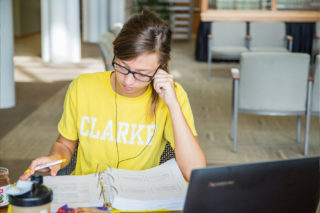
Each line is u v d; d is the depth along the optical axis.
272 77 3.48
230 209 0.95
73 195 1.22
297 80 3.48
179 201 1.20
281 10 8.62
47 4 7.59
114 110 1.48
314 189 1.00
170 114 1.38
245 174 0.94
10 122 4.39
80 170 1.57
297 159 0.97
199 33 8.39
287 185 0.97
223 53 6.66
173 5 11.39
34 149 3.67
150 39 1.24
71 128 1.55
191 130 1.43
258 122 4.69
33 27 12.09
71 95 1.53
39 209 0.99
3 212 1.24
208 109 5.13
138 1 10.80
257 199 0.96
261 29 6.99
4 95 4.84
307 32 8.22
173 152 1.60
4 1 4.54
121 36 1.25
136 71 1.28
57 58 7.70
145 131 1.49
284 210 0.99
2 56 4.72
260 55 3.44
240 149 3.85
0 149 3.64
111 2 10.07
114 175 1.33
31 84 6.04
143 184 1.29
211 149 3.82
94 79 1.51
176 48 10.32
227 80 6.80
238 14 8.13
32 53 8.72
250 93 3.58
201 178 0.91
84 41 10.47
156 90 1.37
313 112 3.58
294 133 4.33
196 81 6.65
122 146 1.49
